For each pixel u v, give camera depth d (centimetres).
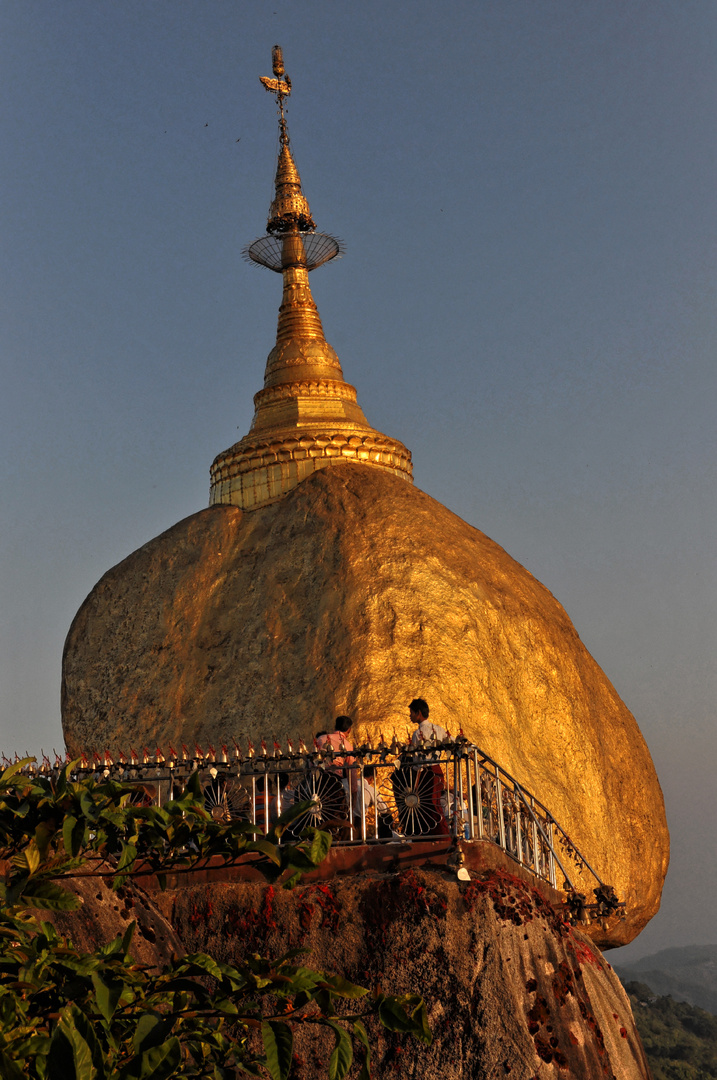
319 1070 1146
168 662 2009
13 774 746
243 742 1809
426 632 1861
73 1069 589
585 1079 1132
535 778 1839
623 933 2031
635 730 2188
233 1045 736
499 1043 1115
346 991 729
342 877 1235
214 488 2405
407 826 1262
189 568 2144
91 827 735
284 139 2862
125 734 1938
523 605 2056
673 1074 6694
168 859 784
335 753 1278
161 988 725
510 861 1316
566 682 2030
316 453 2303
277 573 2044
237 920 1212
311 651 1875
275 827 759
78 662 2112
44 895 713
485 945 1155
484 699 1833
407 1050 1137
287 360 2581
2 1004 641
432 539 2045
